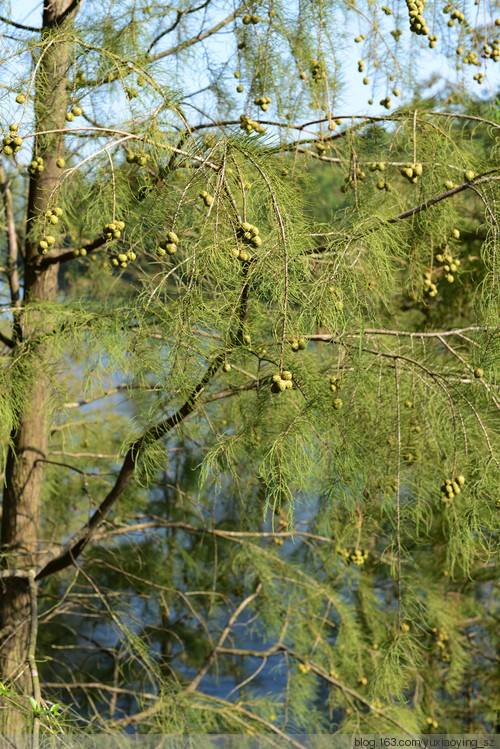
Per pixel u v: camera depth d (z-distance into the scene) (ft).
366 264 6.83
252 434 7.13
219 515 14.57
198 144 6.57
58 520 15.03
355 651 12.87
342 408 7.48
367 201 8.22
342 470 7.07
